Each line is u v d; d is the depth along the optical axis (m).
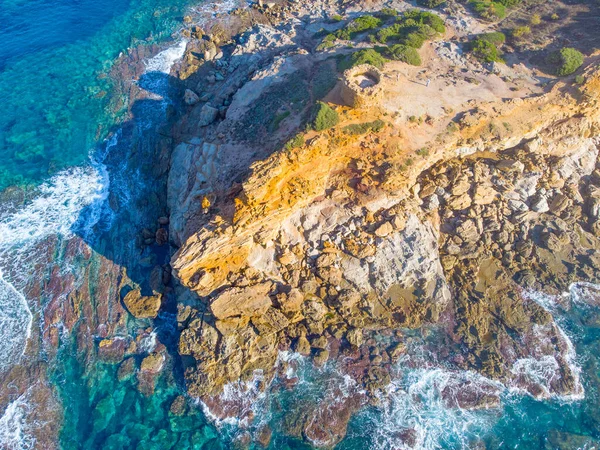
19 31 63.31
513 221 42.59
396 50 48.09
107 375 36.53
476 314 39.16
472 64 48.44
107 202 46.66
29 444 32.84
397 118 41.03
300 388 35.88
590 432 33.53
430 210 42.12
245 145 43.94
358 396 35.44
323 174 39.34
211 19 65.56
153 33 63.47
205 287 37.28
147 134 51.62
